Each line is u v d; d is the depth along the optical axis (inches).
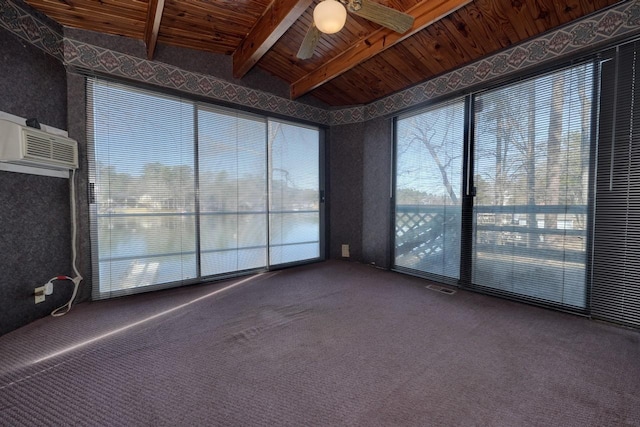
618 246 79.7
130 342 72.9
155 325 82.7
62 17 91.8
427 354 67.2
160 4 81.9
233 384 56.3
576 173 86.7
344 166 165.0
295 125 155.1
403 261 142.7
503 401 51.1
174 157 116.0
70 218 96.6
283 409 49.6
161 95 112.6
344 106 164.1
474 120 111.3
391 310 94.2
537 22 88.6
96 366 62.3
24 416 47.9
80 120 98.0
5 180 76.5
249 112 135.8
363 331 79.0
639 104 75.1
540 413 48.1
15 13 79.5
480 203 110.3
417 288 117.5
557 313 90.6
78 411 49.1
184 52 117.3
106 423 46.4
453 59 112.1
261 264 142.3
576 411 48.4
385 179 148.9
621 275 79.5
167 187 114.7
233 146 132.0
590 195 84.3
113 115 103.3
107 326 81.9
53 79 91.0
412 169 137.3
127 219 107.1
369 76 135.6
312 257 163.3
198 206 122.0
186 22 103.8
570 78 86.8
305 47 81.9
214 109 126.0
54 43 91.7
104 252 103.3
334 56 124.3
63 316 88.4
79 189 98.4
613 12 77.2
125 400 51.8
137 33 104.0
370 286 120.1
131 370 60.9
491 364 62.8
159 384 56.3
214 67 124.9
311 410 49.3
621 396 52.0
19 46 80.4
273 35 98.3
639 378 57.2
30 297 83.4
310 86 138.3
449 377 58.4
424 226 132.0
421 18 90.1
